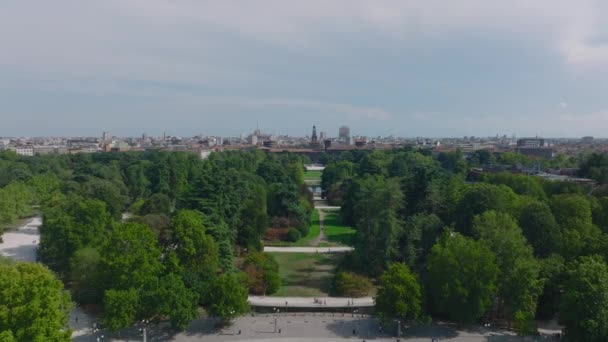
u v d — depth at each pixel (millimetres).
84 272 81125
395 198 95062
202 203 99312
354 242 111438
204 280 78438
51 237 94000
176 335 70062
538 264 76438
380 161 199625
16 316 52625
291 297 85312
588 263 66562
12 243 120250
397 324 74062
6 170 188750
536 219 88750
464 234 96938
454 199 108500
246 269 92938
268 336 70500
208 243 82062
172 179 178125
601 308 61469
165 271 76500
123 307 64875
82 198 123875
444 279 72375
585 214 96375
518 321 69375
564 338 68062
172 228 83375
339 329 73562
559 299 75438
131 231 73688
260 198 123500
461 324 75562
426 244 93062
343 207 154625
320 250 118688
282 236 128000
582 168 178500
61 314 58562
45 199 137375
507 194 107125
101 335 69188
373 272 93562
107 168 188625
